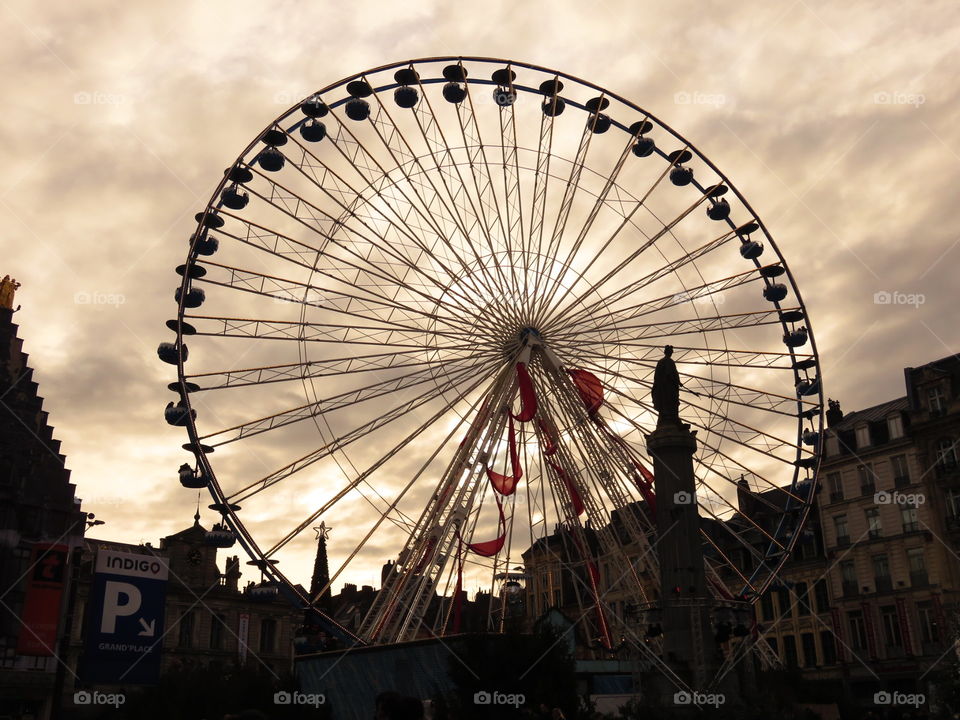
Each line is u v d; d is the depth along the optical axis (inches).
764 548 3144.7
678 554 1370.6
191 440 1627.7
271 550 1620.3
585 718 1251.8
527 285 1861.5
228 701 1448.1
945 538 2615.7
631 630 1550.2
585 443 1838.1
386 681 1510.8
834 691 1653.5
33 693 2491.4
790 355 1977.1
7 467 2539.4
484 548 1734.7
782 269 1969.7
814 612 2957.7
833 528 2952.8
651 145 1983.3
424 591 1663.4
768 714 1279.5
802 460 1971.0
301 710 1457.9
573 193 1877.5
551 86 1945.1
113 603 1584.6
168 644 3157.0
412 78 1865.2
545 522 1808.6
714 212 2041.1
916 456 2746.1
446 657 1407.5
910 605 2657.5
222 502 1606.8
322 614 1638.8
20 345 2691.9
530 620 1723.7
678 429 1424.7
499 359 1841.8
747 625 1331.2
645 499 1825.8
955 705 2021.4
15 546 2495.1
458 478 1747.0
